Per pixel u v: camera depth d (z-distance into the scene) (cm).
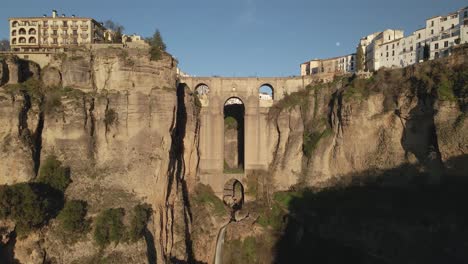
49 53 7175
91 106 6819
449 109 6756
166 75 7338
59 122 6594
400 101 7831
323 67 15025
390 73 8338
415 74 7731
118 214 6388
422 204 7212
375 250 7450
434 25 10631
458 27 9975
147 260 6372
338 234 8000
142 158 6931
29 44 11744
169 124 7150
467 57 6906
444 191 6969
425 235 6981
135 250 6312
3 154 5934
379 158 8112
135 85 7081
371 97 8375
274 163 9994
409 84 7788
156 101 7069
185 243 7806
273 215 9031
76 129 6638
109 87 7056
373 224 7650
